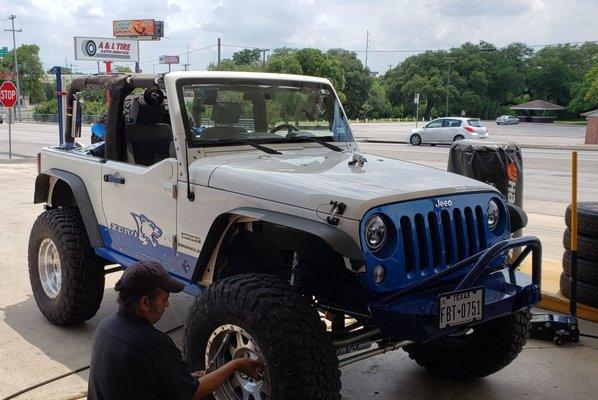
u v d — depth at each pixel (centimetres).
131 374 236
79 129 533
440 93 10775
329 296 345
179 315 535
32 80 10812
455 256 337
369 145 3136
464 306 303
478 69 11412
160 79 400
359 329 358
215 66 6988
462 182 361
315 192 317
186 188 379
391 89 11325
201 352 331
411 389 410
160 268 251
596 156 2500
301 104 459
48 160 531
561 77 11806
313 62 6800
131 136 452
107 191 452
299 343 292
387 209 309
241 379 322
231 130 414
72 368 429
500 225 370
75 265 471
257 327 298
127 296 245
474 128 2983
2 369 426
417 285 308
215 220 354
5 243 779
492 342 391
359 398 396
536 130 6209
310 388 290
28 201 1106
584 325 519
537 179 1620
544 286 575
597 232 508
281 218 316
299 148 443
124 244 443
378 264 305
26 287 609
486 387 414
